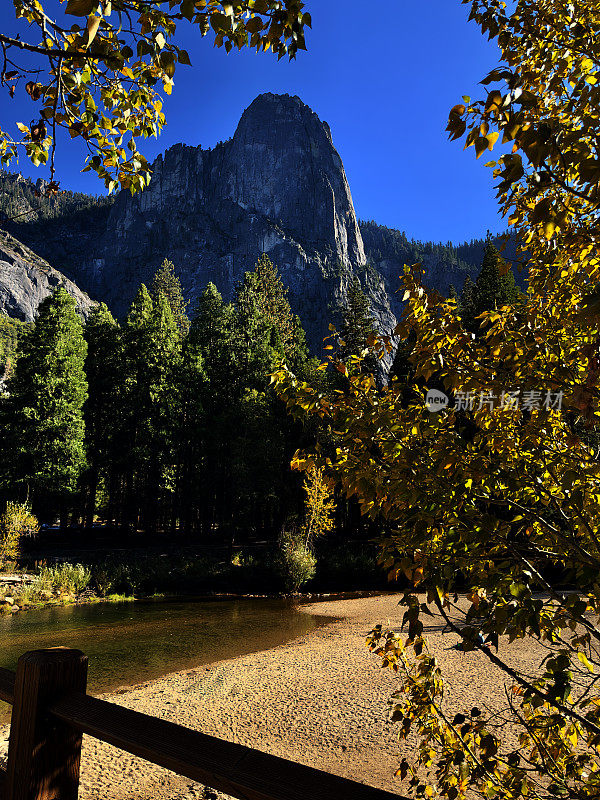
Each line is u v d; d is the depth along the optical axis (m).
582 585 1.58
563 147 1.38
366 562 29.36
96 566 27.41
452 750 2.33
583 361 2.09
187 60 1.68
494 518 1.83
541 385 2.04
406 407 2.23
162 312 46.00
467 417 2.25
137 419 39.81
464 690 10.59
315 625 18.91
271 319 61.97
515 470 2.03
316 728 9.67
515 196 2.28
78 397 34.97
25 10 1.78
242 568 28.70
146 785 7.48
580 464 2.09
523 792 2.04
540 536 2.16
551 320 2.24
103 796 7.12
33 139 2.01
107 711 1.29
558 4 2.14
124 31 1.64
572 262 2.17
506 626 1.63
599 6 2.13
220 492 38.31
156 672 13.20
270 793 0.94
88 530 36.25
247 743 9.05
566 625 1.87
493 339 2.16
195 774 1.05
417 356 2.21
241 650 15.38
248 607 22.55
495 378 2.12
